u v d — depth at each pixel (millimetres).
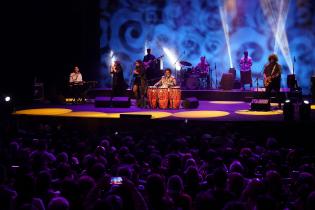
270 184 5094
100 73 18938
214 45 18703
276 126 10898
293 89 14008
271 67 13234
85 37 17922
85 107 14445
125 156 6891
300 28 17953
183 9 18750
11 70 15672
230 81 16625
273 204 3920
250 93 15922
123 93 15250
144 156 7477
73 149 8406
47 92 16672
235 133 10094
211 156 7215
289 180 5848
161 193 4668
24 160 7117
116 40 19031
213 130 11062
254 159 6578
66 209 4145
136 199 4582
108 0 18875
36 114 12602
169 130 10922
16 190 4941
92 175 5672
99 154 7059
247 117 11602
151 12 18906
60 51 16969
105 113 12773
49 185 5203
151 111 13188
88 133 11273
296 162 7242
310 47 17906
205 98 16594
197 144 9023
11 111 12969
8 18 15289
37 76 16438
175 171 6133
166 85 13961
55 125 12328
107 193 4859
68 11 17016
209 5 18594
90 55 18281
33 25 15984
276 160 7051
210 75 18703
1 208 4316
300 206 4625
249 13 18359
